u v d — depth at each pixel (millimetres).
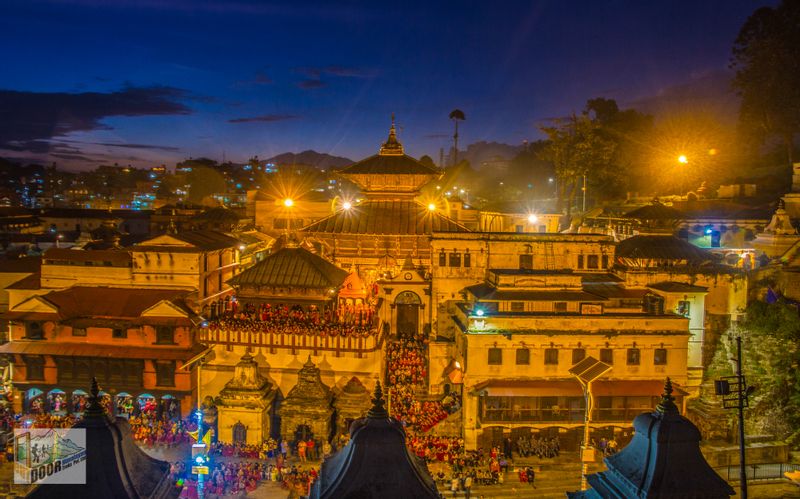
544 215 79688
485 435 50656
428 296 66062
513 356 51594
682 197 92812
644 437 17547
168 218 127750
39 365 54812
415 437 49562
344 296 63438
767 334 51562
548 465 48188
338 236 76000
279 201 107625
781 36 81875
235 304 62562
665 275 60094
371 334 54344
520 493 43844
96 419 15984
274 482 45000
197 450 37781
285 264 59594
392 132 86188
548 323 51875
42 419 51312
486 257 63219
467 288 61281
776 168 98500
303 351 54625
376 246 75625
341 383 54125
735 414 49188
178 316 54375
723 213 77938
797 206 73312
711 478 16781
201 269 60531
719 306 59312
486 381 51312
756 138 95812
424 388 58344
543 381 51438
